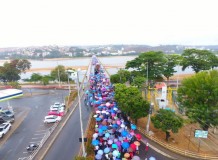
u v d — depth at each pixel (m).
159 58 78.81
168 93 63.22
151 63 80.88
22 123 51.09
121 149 33.69
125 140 34.97
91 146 35.97
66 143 38.75
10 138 42.72
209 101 40.84
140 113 41.84
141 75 78.88
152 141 39.28
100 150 31.97
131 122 46.12
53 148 37.25
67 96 75.06
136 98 43.31
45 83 96.56
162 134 42.44
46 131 45.50
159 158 33.75
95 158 31.59
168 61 83.00
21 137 43.03
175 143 38.78
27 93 85.31
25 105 67.38
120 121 42.09
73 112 56.28
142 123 48.00
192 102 42.75
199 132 35.78
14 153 36.53
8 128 46.56
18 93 57.47
